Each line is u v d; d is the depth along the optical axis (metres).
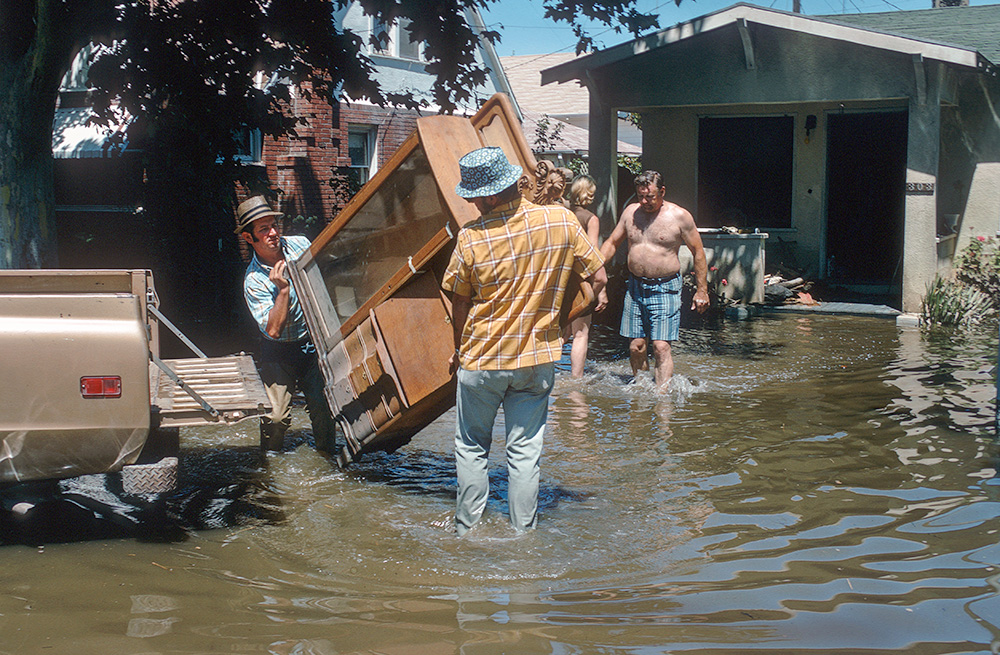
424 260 4.72
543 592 3.77
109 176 12.66
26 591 3.80
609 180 14.08
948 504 4.79
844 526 4.50
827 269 15.95
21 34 8.05
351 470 5.70
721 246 13.71
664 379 7.97
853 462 5.63
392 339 4.95
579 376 8.44
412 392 4.92
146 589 3.82
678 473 5.46
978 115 13.22
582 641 3.29
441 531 4.54
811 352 9.86
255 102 11.30
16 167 8.28
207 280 12.45
